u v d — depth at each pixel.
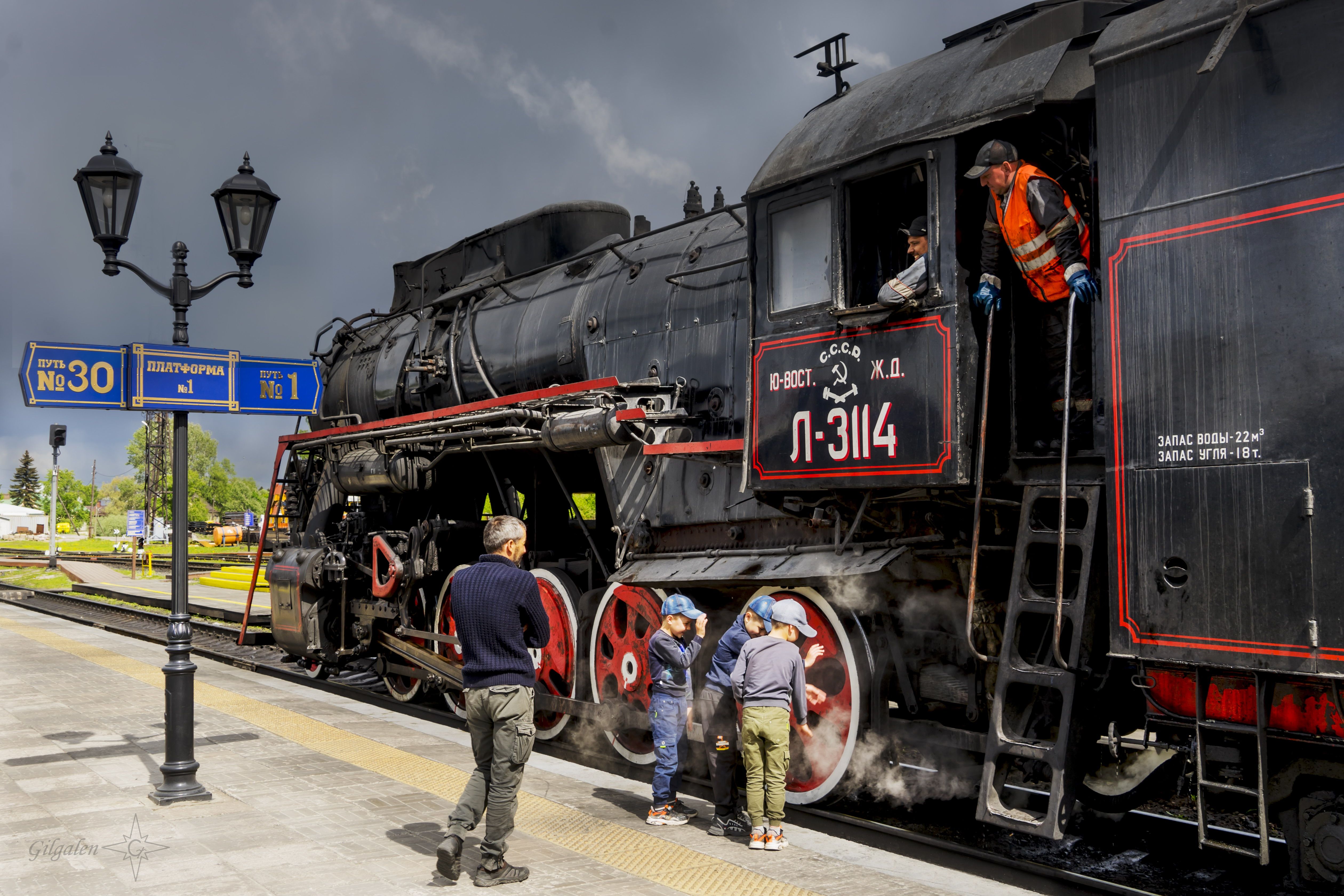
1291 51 4.16
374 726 8.90
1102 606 5.02
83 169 6.48
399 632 10.49
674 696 6.13
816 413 6.01
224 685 11.48
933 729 5.90
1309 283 4.05
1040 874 4.88
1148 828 6.03
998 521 5.68
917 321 5.47
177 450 6.55
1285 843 5.48
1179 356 4.44
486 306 10.80
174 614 6.43
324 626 12.04
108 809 6.12
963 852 5.23
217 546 60.84
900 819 6.40
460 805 4.90
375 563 10.84
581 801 6.58
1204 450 4.34
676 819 6.02
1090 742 4.95
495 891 4.75
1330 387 3.97
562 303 9.56
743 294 7.47
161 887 4.73
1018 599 5.05
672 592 7.56
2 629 18.14
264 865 5.06
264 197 7.09
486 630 5.00
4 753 7.73
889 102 5.86
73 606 24.31
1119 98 4.72
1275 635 4.07
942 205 5.39
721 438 7.46
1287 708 4.19
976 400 5.31
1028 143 5.45
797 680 5.63
